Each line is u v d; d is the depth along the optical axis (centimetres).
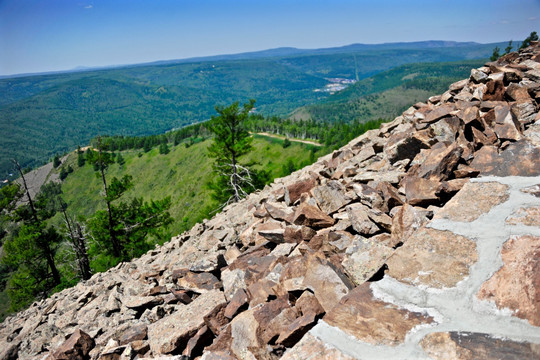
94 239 3472
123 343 612
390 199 554
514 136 570
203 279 741
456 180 495
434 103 1100
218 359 401
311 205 670
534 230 293
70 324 902
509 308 234
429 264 303
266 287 502
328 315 279
